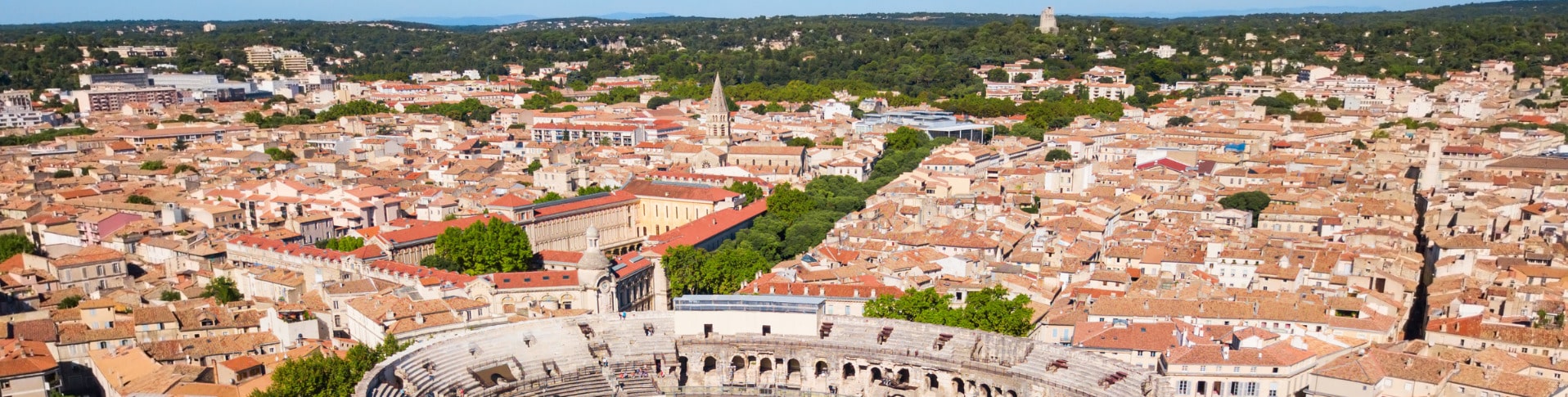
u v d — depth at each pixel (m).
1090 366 190.38
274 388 182.50
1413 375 188.00
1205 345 196.62
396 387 184.38
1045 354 196.75
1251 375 191.88
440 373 193.12
